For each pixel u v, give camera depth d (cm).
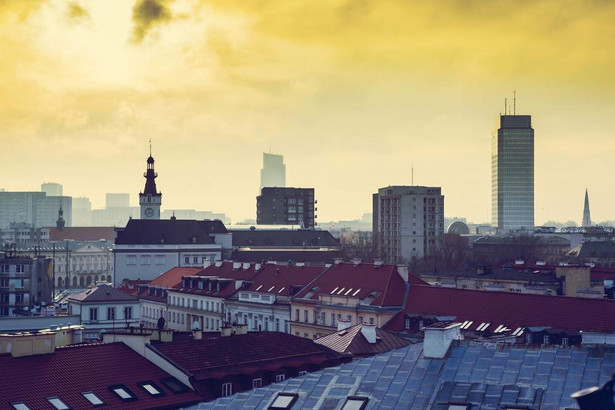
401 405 6519
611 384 3156
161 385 9269
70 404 8556
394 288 17375
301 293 19375
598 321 13788
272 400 6988
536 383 6431
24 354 9050
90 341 13950
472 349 7025
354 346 11444
